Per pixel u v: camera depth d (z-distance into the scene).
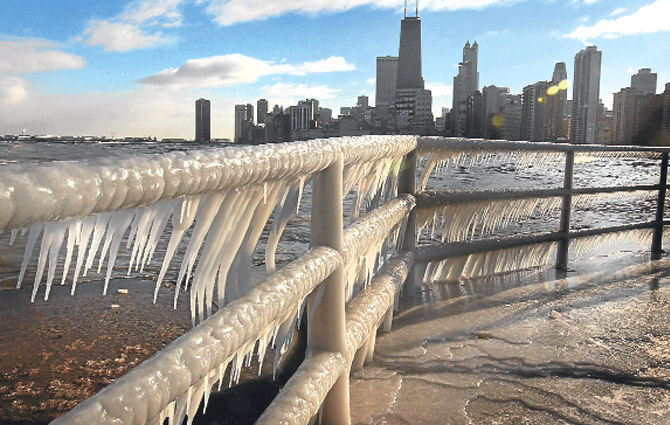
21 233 0.42
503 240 3.53
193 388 0.66
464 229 3.25
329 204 1.32
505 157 3.42
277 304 0.91
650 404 1.74
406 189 2.76
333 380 1.25
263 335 0.96
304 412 1.03
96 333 2.28
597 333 2.42
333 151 1.27
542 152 3.64
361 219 1.75
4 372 1.86
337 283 1.33
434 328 2.44
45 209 0.38
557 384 1.87
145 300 2.79
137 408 0.49
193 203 0.69
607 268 3.94
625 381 1.92
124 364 1.98
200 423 1.55
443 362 2.03
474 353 2.14
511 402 1.72
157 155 0.58
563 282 3.44
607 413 1.67
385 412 1.62
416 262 2.89
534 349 2.20
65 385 1.79
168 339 2.24
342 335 1.35
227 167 0.72
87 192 0.43
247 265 1.09
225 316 0.74
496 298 2.99
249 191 0.89
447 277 3.34
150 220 0.62
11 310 2.55
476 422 1.58
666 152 4.60
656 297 3.06
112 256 0.56
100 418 0.44
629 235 4.50
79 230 0.49
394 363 2.02
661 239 4.71
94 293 2.90
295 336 1.79
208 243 0.83
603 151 4.11
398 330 2.40
